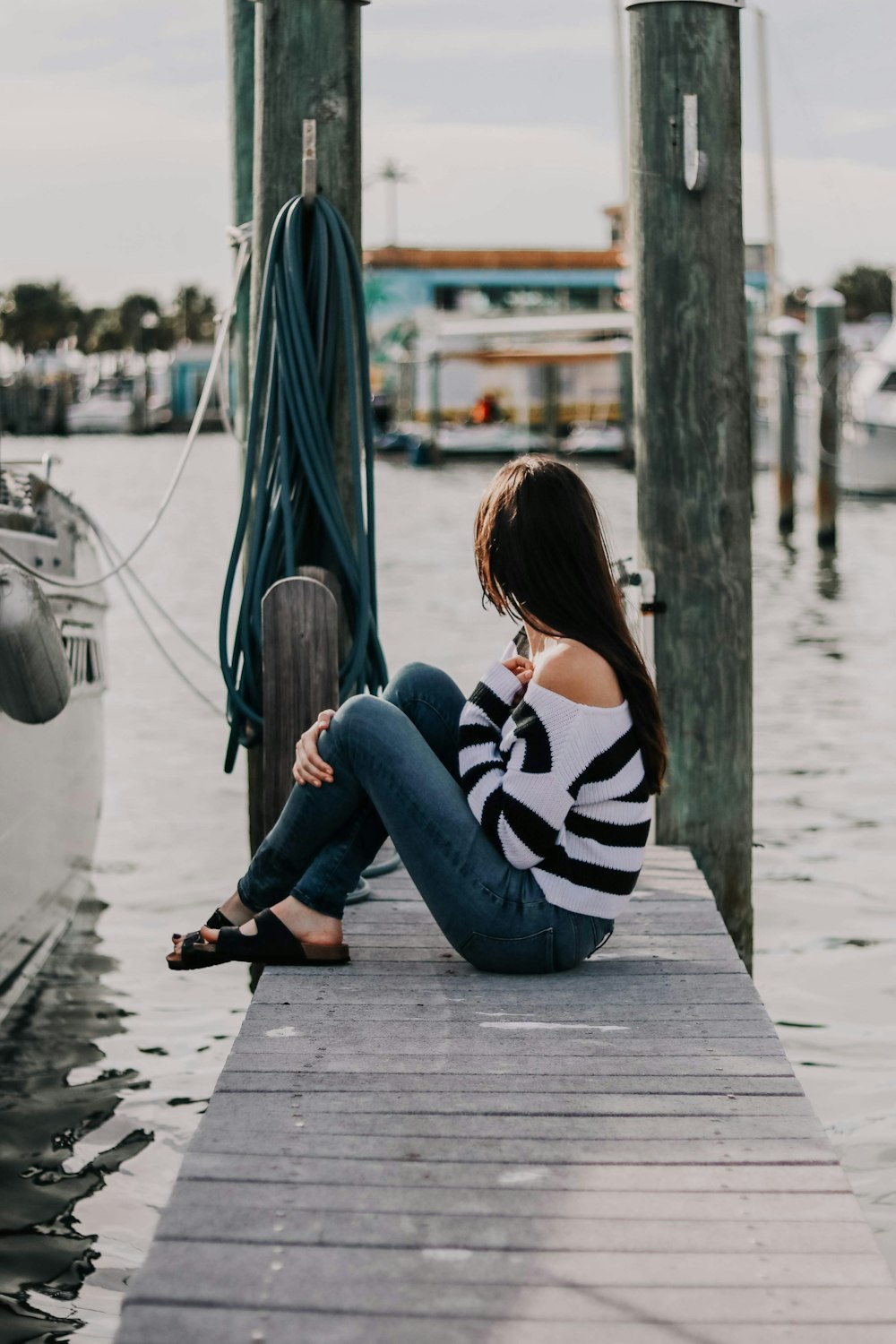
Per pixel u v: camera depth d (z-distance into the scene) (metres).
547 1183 2.44
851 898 6.16
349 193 4.41
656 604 4.52
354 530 4.54
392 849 4.54
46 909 5.56
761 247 34.09
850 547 19.61
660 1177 2.46
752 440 4.57
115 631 13.44
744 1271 2.18
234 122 5.62
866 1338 2.02
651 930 3.79
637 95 4.42
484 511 3.23
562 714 3.14
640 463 4.54
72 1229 3.79
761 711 9.70
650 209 4.42
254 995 3.27
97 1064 4.74
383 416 43.09
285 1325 2.04
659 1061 2.93
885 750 8.61
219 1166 2.49
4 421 62.06
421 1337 2.01
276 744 4.14
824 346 18.89
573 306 42.88
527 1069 2.89
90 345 91.81
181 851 6.91
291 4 4.32
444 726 3.57
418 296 42.44
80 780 6.09
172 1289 2.12
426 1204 2.37
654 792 3.31
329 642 4.11
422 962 3.50
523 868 3.28
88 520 6.33
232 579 4.41
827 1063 4.68
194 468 40.88
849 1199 2.40
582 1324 2.05
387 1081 2.83
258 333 4.36
